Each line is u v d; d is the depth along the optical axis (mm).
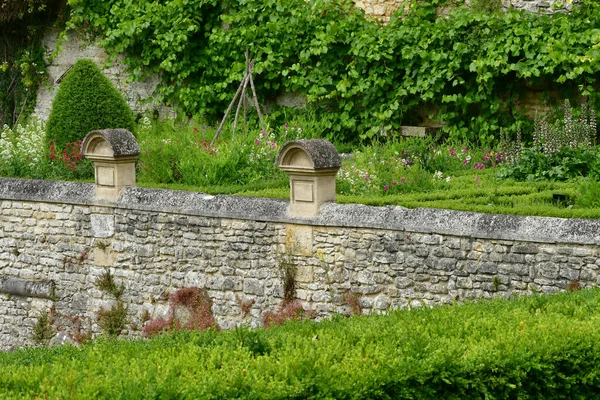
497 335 9312
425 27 21906
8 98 28266
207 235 15570
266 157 19000
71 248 17109
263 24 24094
